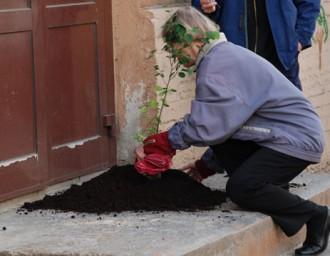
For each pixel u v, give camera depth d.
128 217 6.27
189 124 6.16
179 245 5.59
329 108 10.16
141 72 7.30
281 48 7.18
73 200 6.66
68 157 7.00
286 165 6.25
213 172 6.96
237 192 6.28
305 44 7.36
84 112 7.15
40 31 6.66
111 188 6.84
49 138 6.82
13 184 6.50
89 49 7.16
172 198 6.61
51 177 6.85
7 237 5.88
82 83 7.12
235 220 6.18
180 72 6.84
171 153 6.45
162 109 7.22
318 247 6.40
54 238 5.80
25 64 6.55
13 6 6.44
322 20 9.88
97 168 7.30
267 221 6.26
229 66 6.14
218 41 6.26
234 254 5.91
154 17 7.23
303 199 6.42
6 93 6.42
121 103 7.41
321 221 6.37
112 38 7.36
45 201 6.68
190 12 6.30
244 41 7.23
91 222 6.17
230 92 6.07
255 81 6.16
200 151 7.81
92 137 7.25
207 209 6.48
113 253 5.44
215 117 6.07
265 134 6.21
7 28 6.38
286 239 6.52
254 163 6.26
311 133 6.24
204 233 5.86
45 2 6.72
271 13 7.16
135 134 7.37
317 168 9.90
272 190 6.25
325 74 10.03
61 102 6.93
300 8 7.36
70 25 6.96
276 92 6.20
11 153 6.48
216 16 7.30
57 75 6.88
